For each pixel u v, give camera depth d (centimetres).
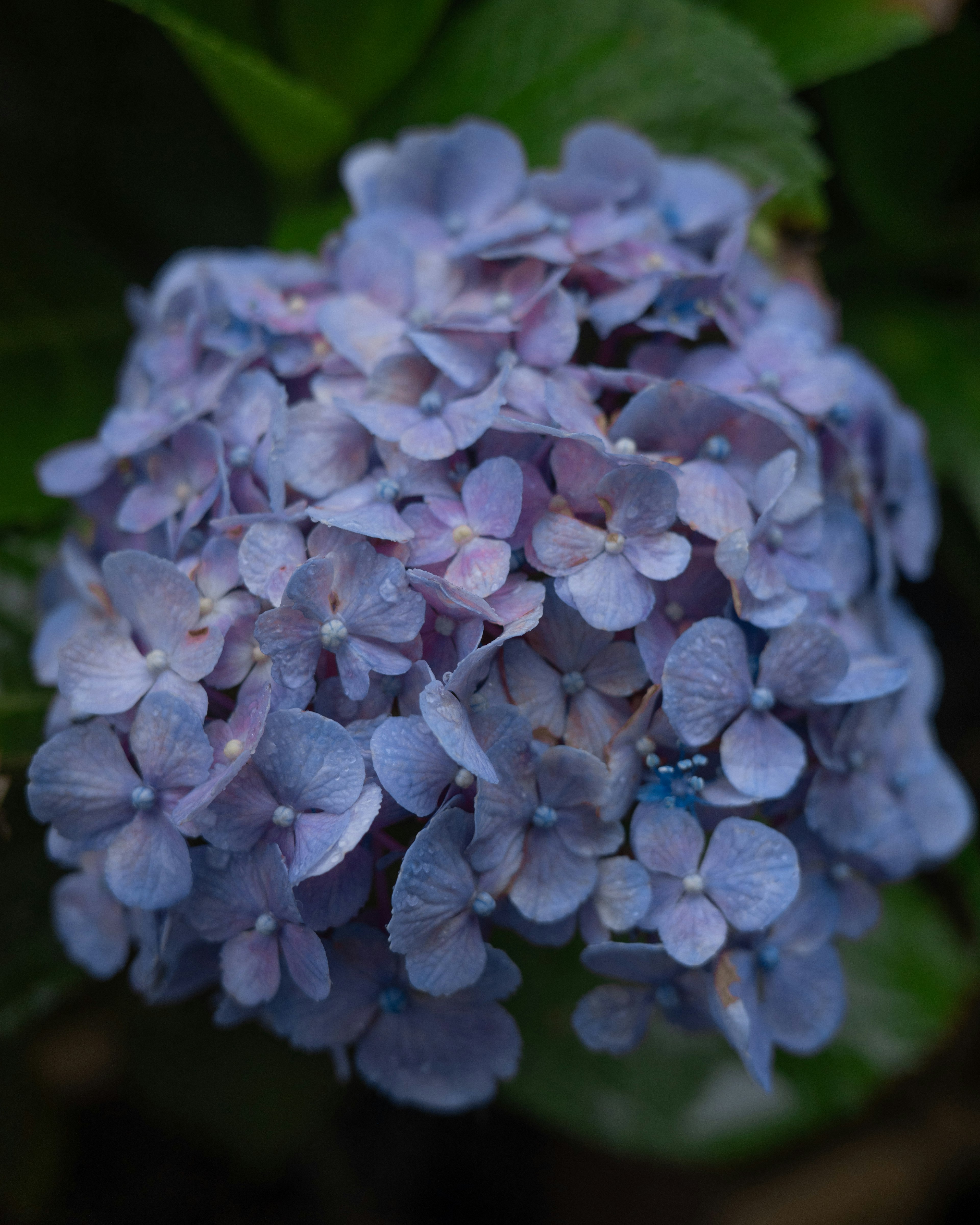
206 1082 53
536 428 39
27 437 52
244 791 39
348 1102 57
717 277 43
